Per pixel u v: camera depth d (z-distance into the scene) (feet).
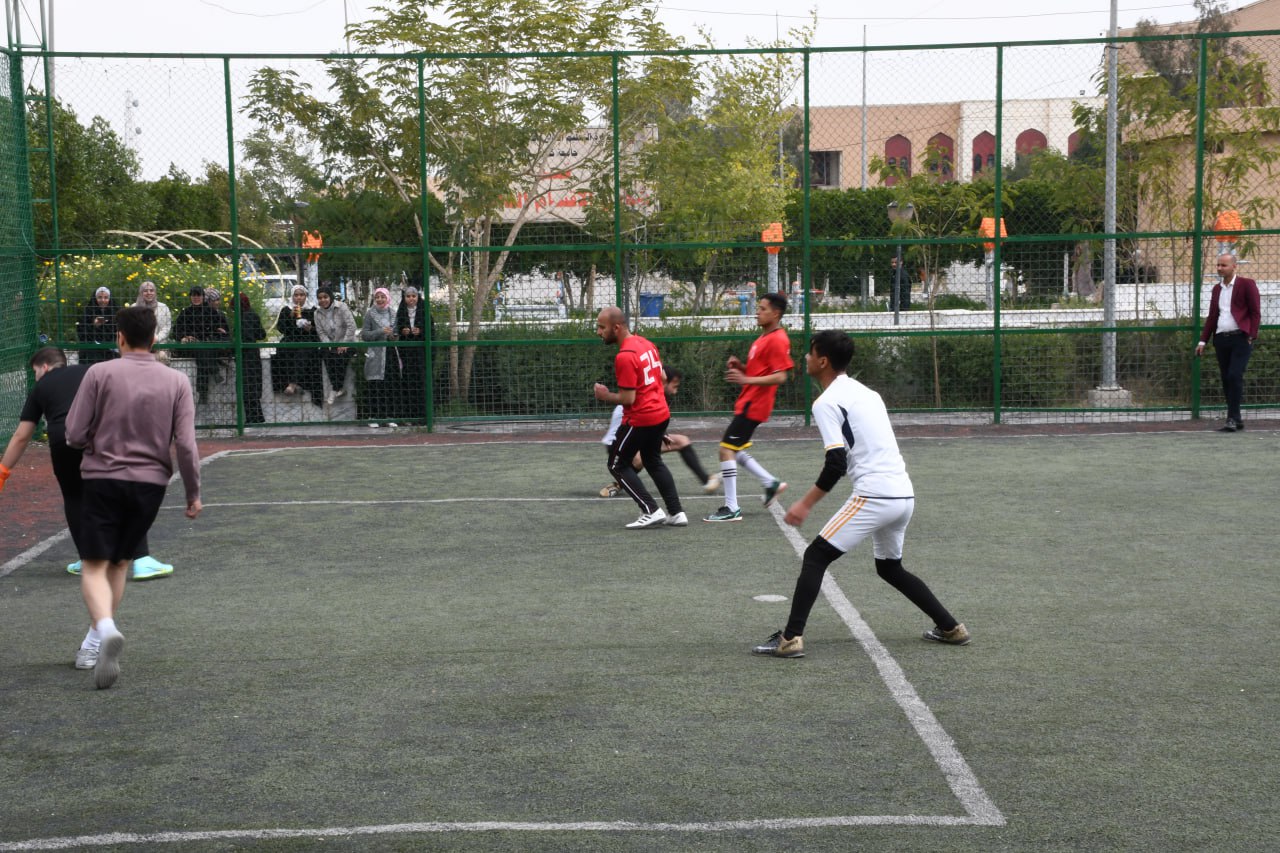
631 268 51.39
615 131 49.80
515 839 13.48
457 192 50.70
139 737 16.85
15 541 30.42
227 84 49.32
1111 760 15.51
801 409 51.44
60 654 20.99
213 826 13.96
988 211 51.03
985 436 47.06
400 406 50.96
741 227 51.13
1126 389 51.37
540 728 16.93
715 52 50.08
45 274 50.75
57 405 21.95
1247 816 13.85
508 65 51.21
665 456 43.73
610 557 27.91
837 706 17.61
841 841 13.33
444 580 25.96
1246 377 51.47
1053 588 24.30
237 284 49.83
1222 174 51.24
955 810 14.08
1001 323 50.96
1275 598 23.30
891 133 51.34
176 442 19.72
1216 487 35.12
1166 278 51.24
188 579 26.45
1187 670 19.08
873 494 19.54
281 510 34.19
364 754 16.08
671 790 14.75
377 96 50.21
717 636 21.31
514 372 51.39
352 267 51.03
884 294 51.47
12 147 47.21
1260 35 48.62
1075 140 50.96
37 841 13.62
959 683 18.56
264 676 19.49
